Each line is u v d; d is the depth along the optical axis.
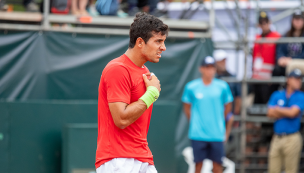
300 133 24.48
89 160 17.56
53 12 21.97
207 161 22.27
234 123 25.11
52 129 18.62
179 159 22.69
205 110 20.33
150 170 10.02
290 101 22.02
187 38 23.34
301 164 24.61
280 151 22.16
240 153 23.75
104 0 22.80
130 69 9.41
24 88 20.62
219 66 25.50
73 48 21.58
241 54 27.75
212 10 23.88
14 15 20.83
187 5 27.38
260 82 23.25
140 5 24.16
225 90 20.73
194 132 20.41
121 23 22.42
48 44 21.16
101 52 21.94
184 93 21.39
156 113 19.80
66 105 19.02
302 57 23.53
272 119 23.41
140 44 9.36
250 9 28.17
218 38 28.59
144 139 9.88
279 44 24.03
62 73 21.30
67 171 17.28
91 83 21.75
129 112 8.98
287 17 28.66
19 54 20.67
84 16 21.98
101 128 9.63
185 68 23.19
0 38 20.44
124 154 9.40
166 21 23.28
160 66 22.91
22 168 17.81
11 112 17.67
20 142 17.80
